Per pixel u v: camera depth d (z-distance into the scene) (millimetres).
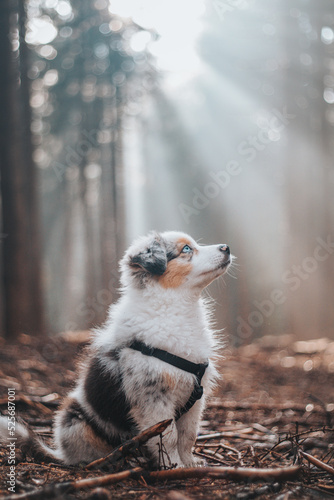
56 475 3570
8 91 12406
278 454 4211
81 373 4281
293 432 5121
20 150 14977
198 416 3998
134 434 3830
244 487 3182
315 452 4418
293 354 12438
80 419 4004
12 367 8039
